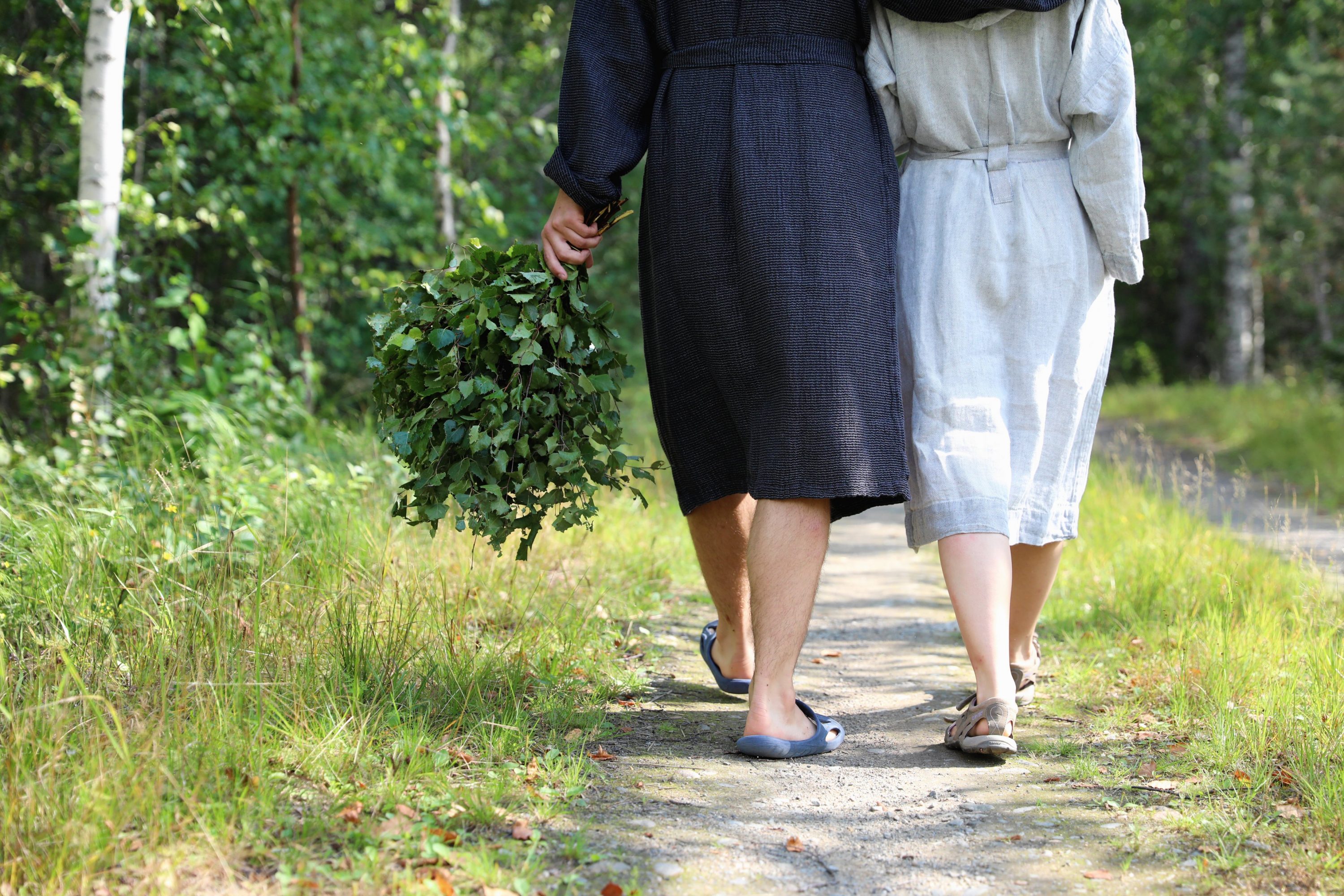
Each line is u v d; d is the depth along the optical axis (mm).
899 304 2420
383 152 8289
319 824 1743
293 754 1986
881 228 2299
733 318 2279
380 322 2375
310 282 8273
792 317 2207
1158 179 20453
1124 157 2311
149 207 5590
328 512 3875
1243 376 17375
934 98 2373
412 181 10250
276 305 9594
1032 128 2383
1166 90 18438
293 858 1642
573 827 1871
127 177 7324
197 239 8680
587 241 2398
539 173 13750
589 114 2344
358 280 8898
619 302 14344
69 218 5398
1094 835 1886
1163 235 23766
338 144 7855
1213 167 16984
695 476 2438
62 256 5172
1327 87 14195
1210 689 2578
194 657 2318
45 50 7535
